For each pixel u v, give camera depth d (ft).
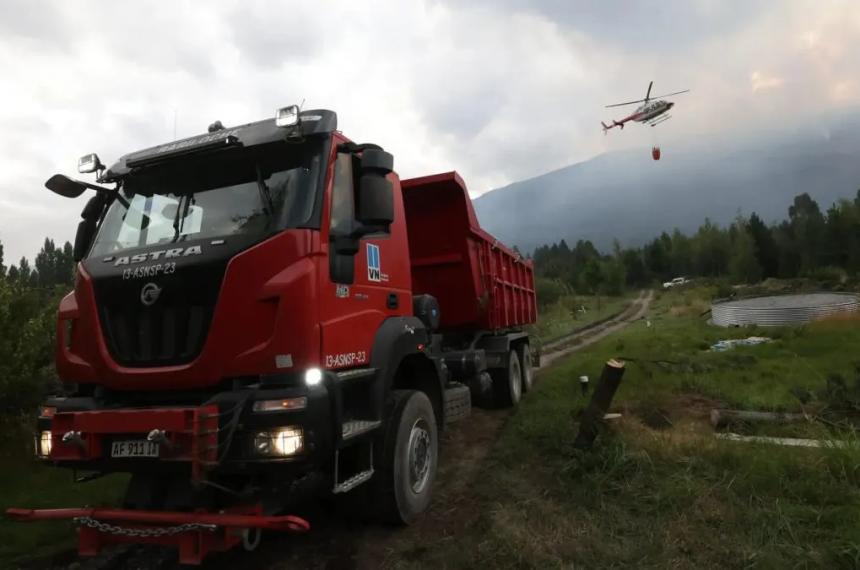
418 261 27.81
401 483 15.29
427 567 13.15
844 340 40.42
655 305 159.53
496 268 32.14
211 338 11.96
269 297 11.91
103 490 19.48
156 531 11.34
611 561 12.42
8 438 23.18
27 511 12.03
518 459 20.26
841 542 12.03
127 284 12.98
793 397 23.88
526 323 40.98
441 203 26.55
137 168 14.74
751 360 34.27
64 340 13.83
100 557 14.70
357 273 14.84
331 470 14.49
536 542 13.39
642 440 18.67
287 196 13.07
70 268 28.35
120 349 13.01
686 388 28.66
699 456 17.44
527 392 35.86
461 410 22.76
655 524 13.91
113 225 14.84
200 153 14.02
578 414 23.49
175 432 11.01
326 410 11.82
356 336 14.25
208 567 13.73
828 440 17.25
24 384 23.24
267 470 11.16
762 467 16.07
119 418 11.40
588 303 170.40
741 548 12.38
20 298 24.64
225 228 13.16
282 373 11.80
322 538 15.14
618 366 18.93
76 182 15.21
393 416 15.58
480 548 13.47
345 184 14.58
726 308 69.92
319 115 13.85
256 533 12.17
